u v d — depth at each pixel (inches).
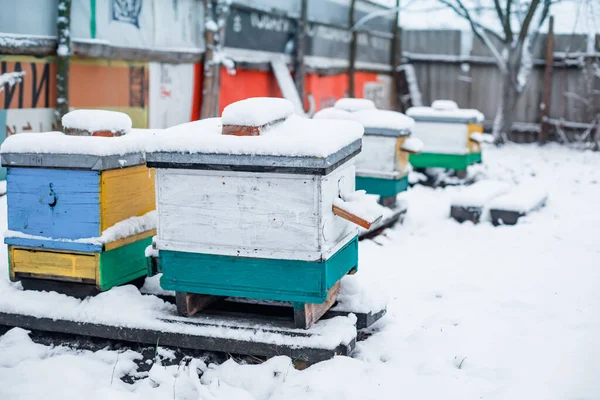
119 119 172.4
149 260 156.5
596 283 207.9
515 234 280.8
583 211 325.7
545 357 149.4
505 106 610.2
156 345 153.7
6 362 150.3
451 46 673.6
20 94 275.3
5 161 164.7
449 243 268.5
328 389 132.6
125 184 168.9
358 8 613.6
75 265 164.2
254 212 145.5
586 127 607.8
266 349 146.3
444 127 386.6
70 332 159.8
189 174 148.3
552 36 608.1
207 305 165.2
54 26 291.1
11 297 166.1
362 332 169.6
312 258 142.9
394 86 699.4
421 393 132.5
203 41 397.7
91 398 132.1
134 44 339.0
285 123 158.9
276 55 482.9
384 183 283.4
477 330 168.1
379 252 251.3
